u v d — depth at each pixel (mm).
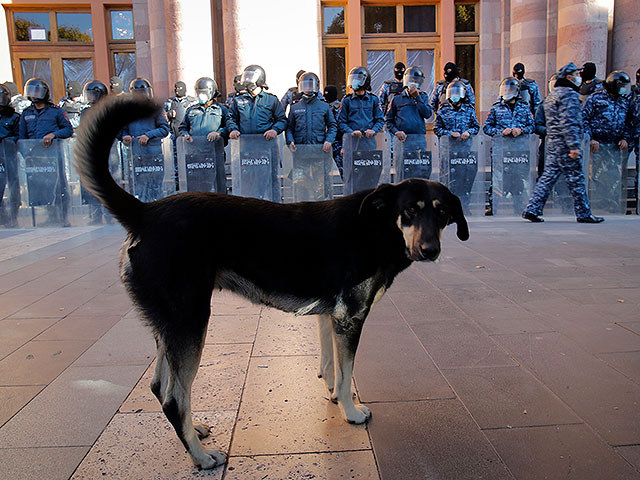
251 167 7809
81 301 4195
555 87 7688
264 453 2141
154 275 2004
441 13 12742
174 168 9141
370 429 2305
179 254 2012
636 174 8859
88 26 13391
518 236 6738
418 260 2164
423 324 3562
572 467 2004
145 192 8008
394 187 2258
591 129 8555
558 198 8820
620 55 10953
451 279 4688
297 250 2195
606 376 2744
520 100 8641
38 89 7867
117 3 13031
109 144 2066
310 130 7809
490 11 12594
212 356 3115
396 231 2271
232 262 2166
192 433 2039
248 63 10039
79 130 2031
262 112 7730
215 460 2059
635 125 8484
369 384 2719
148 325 2053
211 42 10445
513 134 8320
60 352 3180
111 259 5711
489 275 4797
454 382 2719
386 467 2033
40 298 4289
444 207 2221
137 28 12859
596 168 8617
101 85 8898
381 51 13117
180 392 1998
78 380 2801
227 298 4285
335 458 2102
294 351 3182
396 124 8250
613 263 5141
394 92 8922
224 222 2129
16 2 12742
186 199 2131
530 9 11250
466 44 12953
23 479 1978
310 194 7934
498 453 2107
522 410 2430
